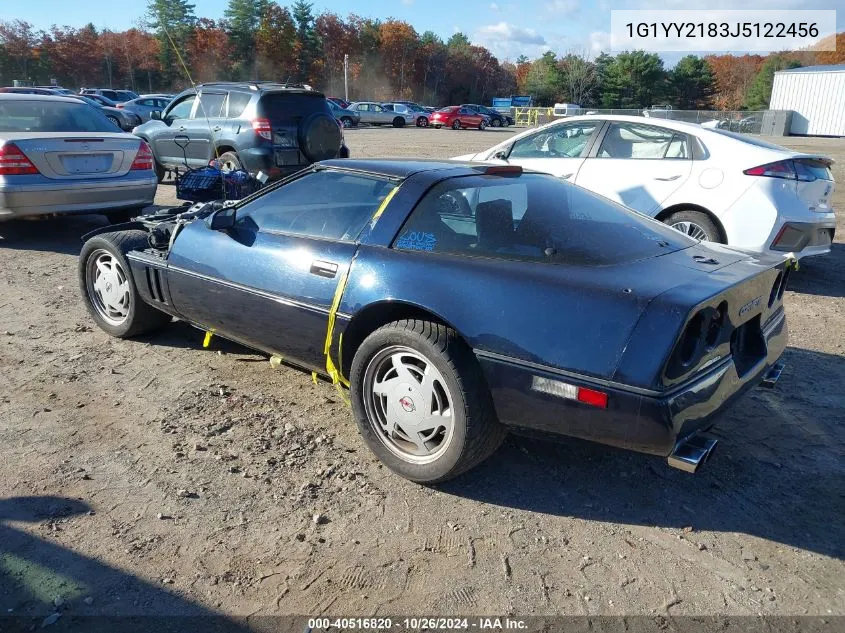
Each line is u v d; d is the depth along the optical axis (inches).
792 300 244.5
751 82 3390.7
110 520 109.1
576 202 137.8
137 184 303.1
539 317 106.8
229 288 149.6
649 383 97.7
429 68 3580.2
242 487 119.6
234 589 95.4
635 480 125.3
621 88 3036.4
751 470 129.1
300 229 143.7
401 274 121.6
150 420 142.1
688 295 102.2
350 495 118.6
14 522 107.3
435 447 119.6
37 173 271.0
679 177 253.8
